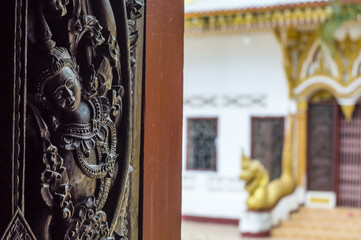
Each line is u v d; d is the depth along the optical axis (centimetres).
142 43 161
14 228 105
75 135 121
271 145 1605
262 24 1509
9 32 104
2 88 104
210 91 1669
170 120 172
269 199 1439
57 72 114
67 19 120
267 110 1608
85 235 127
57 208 117
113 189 142
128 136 144
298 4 1420
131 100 147
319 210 1548
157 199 166
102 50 132
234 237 1436
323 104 1580
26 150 112
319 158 1581
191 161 1684
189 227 1573
